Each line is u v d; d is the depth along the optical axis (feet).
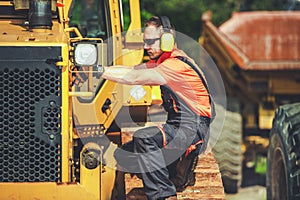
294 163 44.29
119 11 44.16
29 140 37.96
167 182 38.70
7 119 37.81
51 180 38.22
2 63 37.50
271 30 91.66
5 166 38.04
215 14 124.98
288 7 128.98
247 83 86.99
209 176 40.86
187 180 39.88
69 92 38.09
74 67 38.88
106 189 40.75
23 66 37.58
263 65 86.74
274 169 48.37
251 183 83.46
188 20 115.96
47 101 37.76
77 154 40.73
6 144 37.93
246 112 87.71
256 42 90.43
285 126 46.50
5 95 37.68
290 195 44.16
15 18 42.04
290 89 87.04
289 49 88.99
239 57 87.15
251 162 87.71
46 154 38.06
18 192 37.96
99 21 55.62
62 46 37.55
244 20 93.40
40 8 39.68
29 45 37.50
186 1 115.85
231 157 76.79
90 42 38.22
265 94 86.94
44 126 37.88
